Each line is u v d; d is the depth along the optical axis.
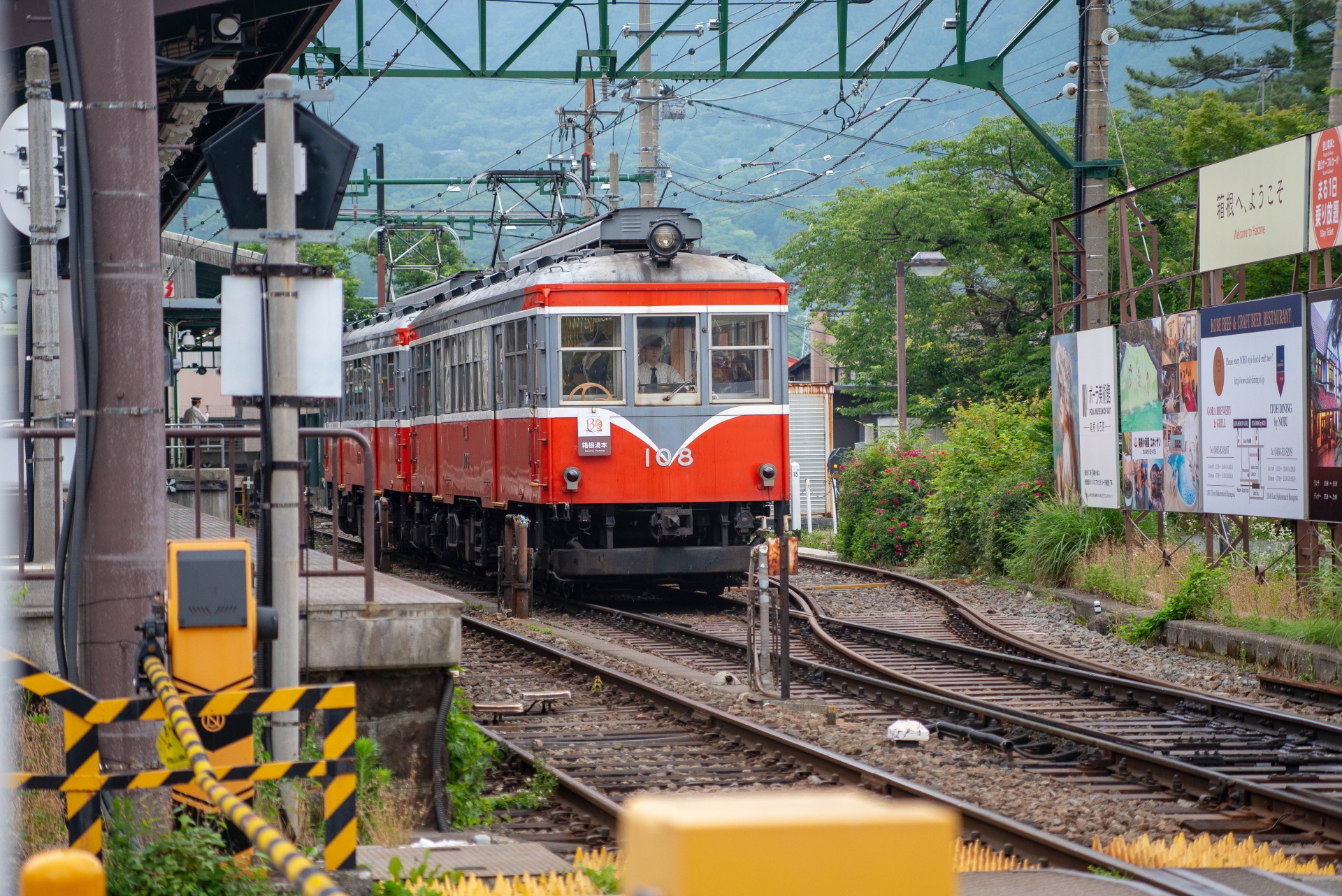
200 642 19.39
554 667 46.06
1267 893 20.02
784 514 60.84
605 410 59.03
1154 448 57.50
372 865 20.83
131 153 20.92
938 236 128.00
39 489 34.00
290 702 16.59
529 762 30.84
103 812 19.11
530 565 64.31
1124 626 53.47
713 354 60.12
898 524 83.69
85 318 20.83
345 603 27.59
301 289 22.56
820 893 4.32
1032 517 69.31
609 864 20.88
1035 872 20.88
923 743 34.28
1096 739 31.64
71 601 20.75
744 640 53.78
